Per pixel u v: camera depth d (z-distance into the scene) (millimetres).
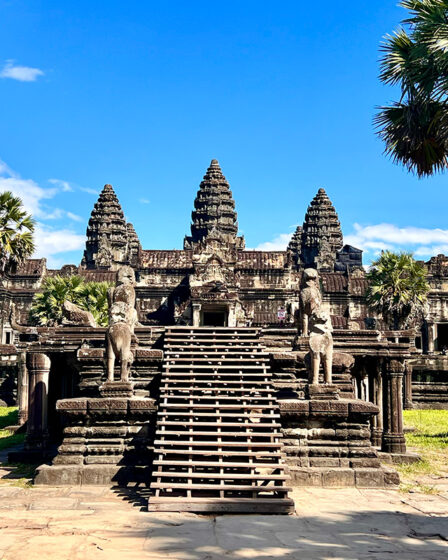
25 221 29766
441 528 10062
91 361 16906
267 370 16656
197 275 53094
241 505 11023
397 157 18969
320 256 95375
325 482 13578
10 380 41719
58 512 10891
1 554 8398
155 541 9094
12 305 59562
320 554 8555
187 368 15891
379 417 19797
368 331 19328
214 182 103125
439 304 59375
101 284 43812
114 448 13852
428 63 16828
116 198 100375
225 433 13078
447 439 23406
